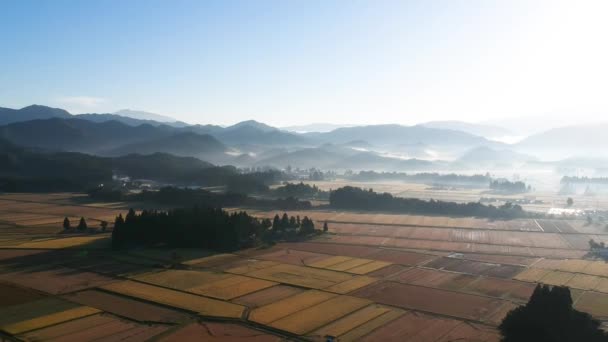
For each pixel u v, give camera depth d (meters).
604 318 116.44
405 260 176.62
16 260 169.00
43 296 129.50
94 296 130.38
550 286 142.88
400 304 126.38
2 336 102.69
